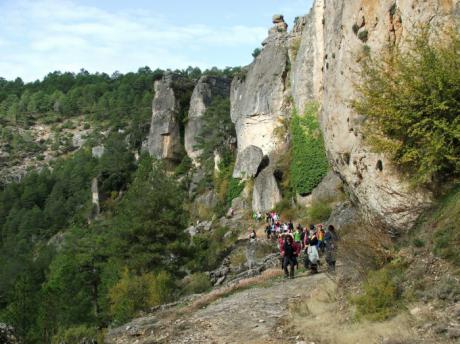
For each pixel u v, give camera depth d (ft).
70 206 259.39
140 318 47.29
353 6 44.45
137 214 87.04
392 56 35.99
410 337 24.91
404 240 34.60
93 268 105.09
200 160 199.93
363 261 34.04
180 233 88.53
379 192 37.96
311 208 101.40
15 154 430.61
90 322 75.72
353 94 43.68
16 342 34.65
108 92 484.33
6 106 527.40
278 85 140.87
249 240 98.22
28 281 85.40
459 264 27.58
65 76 608.60
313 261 50.62
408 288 29.01
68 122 481.05
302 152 114.52
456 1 35.35
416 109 33.06
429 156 32.19
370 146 38.81
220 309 41.16
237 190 139.74
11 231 257.96
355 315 29.86
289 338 30.81
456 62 31.78
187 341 34.06
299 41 140.56
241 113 150.51
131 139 267.59
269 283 50.29
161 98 233.76
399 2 39.55
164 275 65.72
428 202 34.01
